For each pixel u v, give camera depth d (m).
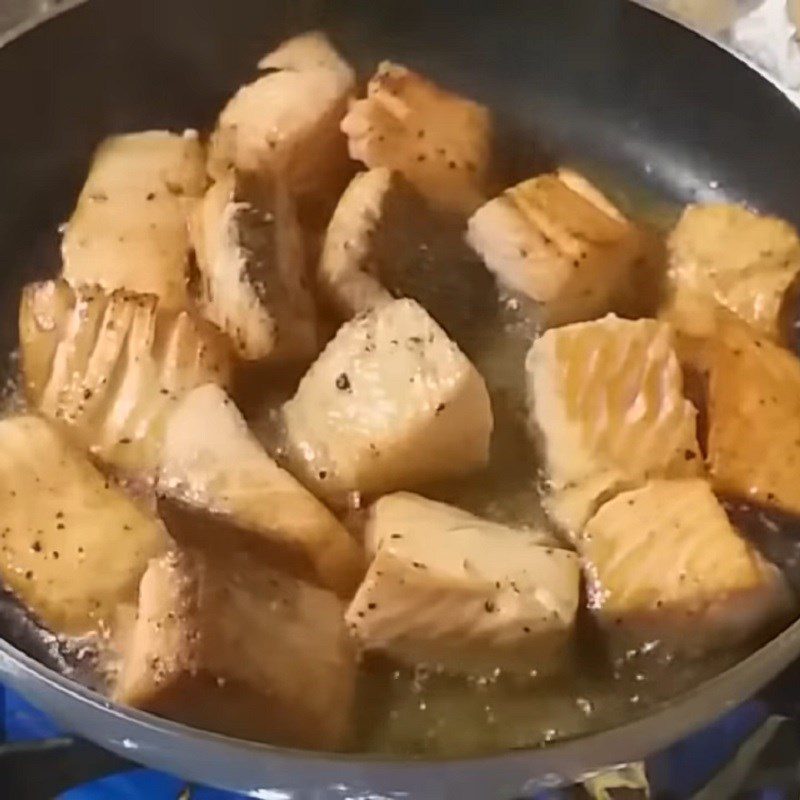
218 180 0.41
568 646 0.34
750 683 0.31
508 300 0.41
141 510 0.34
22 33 0.42
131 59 0.45
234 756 0.28
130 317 0.36
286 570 0.32
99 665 0.32
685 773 0.35
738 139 0.45
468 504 0.37
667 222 0.45
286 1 0.46
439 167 0.42
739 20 0.51
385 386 0.35
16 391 0.39
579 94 0.47
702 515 0.34
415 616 0.32
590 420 0.36
